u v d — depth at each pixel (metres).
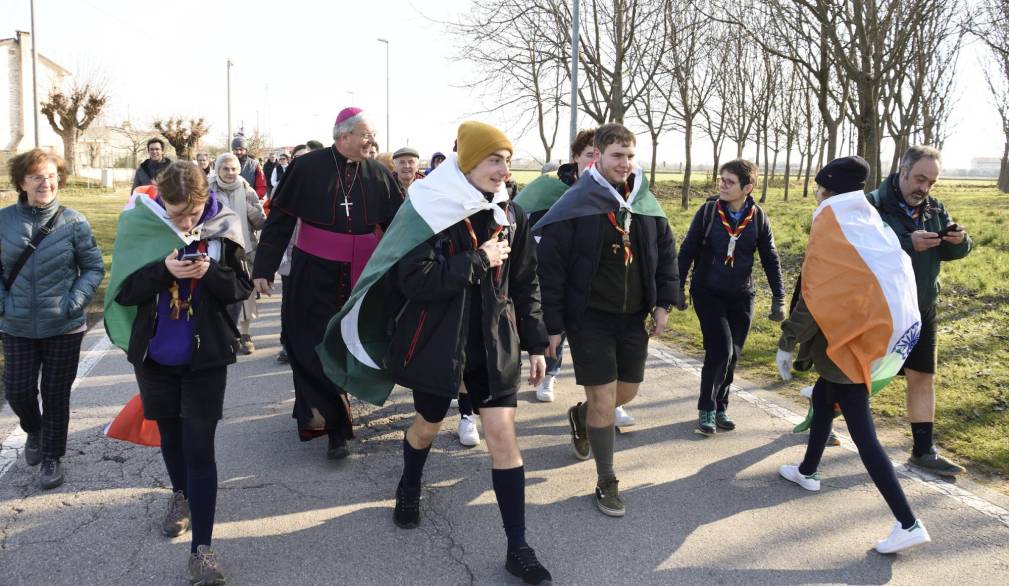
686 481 4.12
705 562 3.26
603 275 3.73
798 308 3.65
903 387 5.70
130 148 52.19
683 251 4.84
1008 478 4.13
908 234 4.14
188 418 3.12
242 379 6.08
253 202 6.71
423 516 3.70
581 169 5.09
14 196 22.05
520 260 3.35
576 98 15.60
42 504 3.74
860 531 3.54
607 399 3.74
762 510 3.77
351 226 4.39
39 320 3.81
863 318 3.41
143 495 3.87
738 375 6.27
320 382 4.31
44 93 41.47
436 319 3.11
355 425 5.07
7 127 39.59
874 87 11.32
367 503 3.83
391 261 3.11
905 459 4.40
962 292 9.72
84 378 6.04
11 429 4.75
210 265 3.05
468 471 4.28
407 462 3.50
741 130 32.31
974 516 3.68
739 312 4.82
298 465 4.33
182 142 38.34
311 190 4.32
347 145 4.31
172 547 3.34
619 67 17.31
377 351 3.66
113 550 3.30
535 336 3.32
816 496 3.93
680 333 8.09
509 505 3.11
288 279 4.42
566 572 3.18
